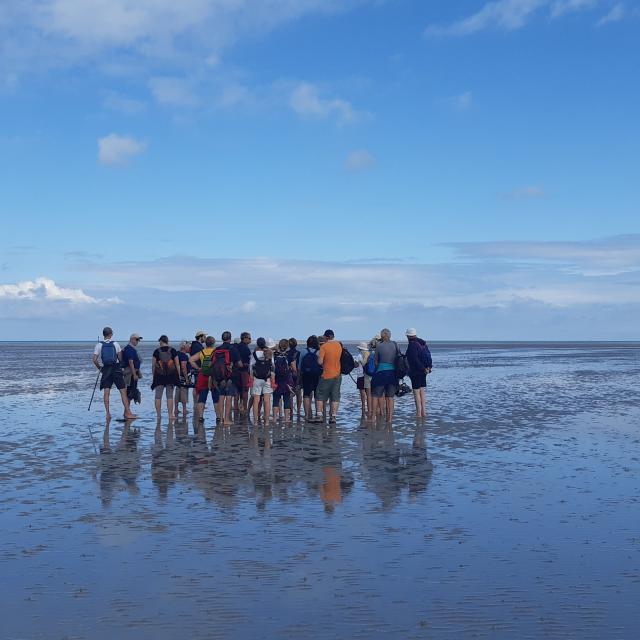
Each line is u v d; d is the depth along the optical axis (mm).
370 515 8828
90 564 6957
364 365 19938
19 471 11852
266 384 18188
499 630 5398
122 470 11945
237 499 9742
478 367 51500
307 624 5520
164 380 19266
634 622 5535
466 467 12133
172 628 5453
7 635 5336
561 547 7477
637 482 10836
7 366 56219
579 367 50438
